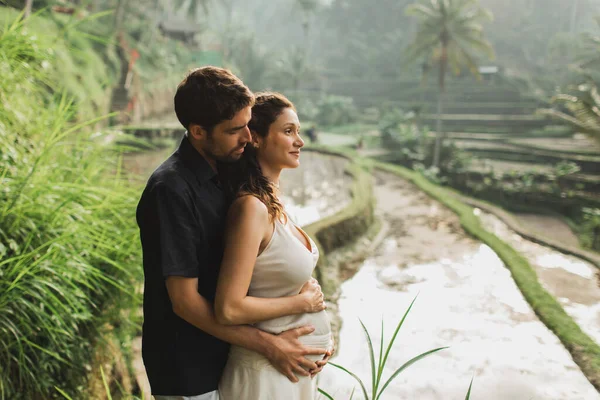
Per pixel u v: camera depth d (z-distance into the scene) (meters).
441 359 4.38
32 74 3.06
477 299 5.85
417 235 8.76
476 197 19.53
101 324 2.93
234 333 1.32
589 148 23.06
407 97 38.66
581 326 5.36
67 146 3.06
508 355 4.49
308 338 1.43
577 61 35.19
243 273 1.28
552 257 8.19
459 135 29.83
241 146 1.32
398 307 5.61
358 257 7.43
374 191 13.22
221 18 57.12
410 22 47.53
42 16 9.77
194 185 1.30
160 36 29.52
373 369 1.74
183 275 1.25
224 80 1.26
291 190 12.09
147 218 1.30
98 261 2.86
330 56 49.09
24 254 2.26
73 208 2.59
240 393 1.39
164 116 21.44
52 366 2.50
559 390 3.94
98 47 16.25
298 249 1.39
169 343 1.36
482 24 46.09
